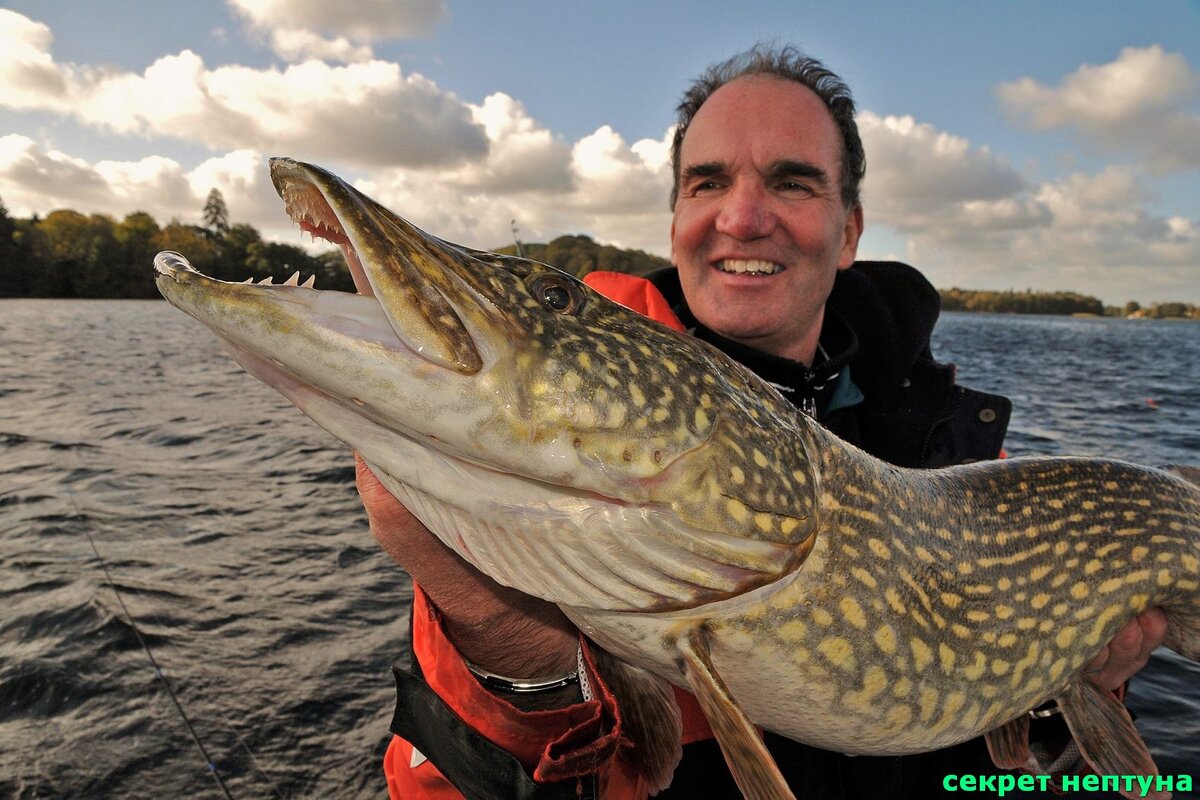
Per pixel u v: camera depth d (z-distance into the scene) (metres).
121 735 0.67
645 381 0.33
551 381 0.31
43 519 1.28
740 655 0.37
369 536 1.25
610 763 0.38
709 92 0.64
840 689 0.39
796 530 0.36
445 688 0.38
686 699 0.47
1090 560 0.47
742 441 0.35
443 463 0.32
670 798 0.49
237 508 1.40
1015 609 0.44
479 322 0.30
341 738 0.68
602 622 0.36
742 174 0.56
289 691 0.75
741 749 0.33
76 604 0.92
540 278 0.34
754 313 0.57
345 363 0.29
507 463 0.31
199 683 0.76
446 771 0.38
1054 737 0.55
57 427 2.21
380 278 0.29
